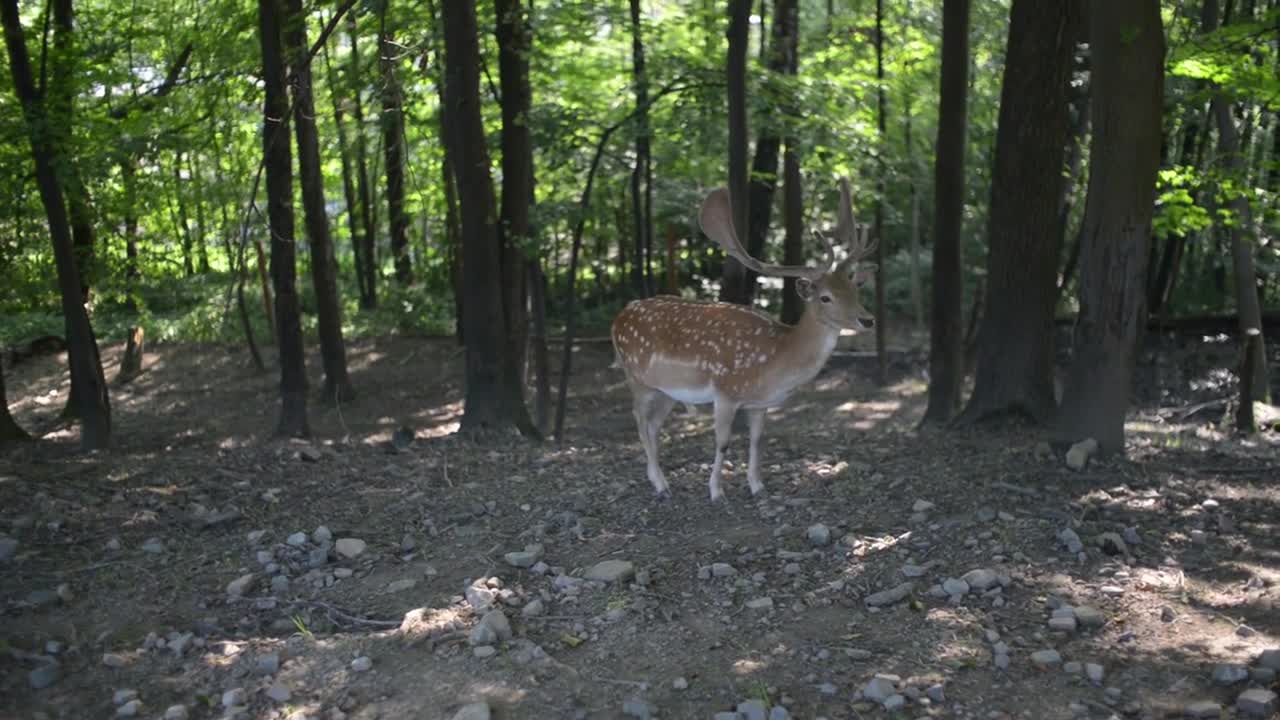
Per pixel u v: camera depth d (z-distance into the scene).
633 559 5.48
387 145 15.65
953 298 9.12
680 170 13.34
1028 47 7.74
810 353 5.97
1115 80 6.43
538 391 11.30
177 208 18.38
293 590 5.28
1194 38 9.77
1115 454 6.82
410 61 10.93
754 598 4.91
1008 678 4.07
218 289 19.80
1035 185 7.82
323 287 13.78
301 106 9.65
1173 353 13.07
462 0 8.63
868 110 11.78
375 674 4.30
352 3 7.99
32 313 18.28
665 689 4.09
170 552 5.84
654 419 6.77
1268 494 6.20
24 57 10.02
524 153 10.06
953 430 8.09
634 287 18.89
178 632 4.79
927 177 13.53
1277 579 4.88
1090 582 4.90
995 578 4.88
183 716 3.98
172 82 12.79
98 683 4.30
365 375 15.75
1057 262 7.95
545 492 6.82
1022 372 7.98
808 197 18.28
